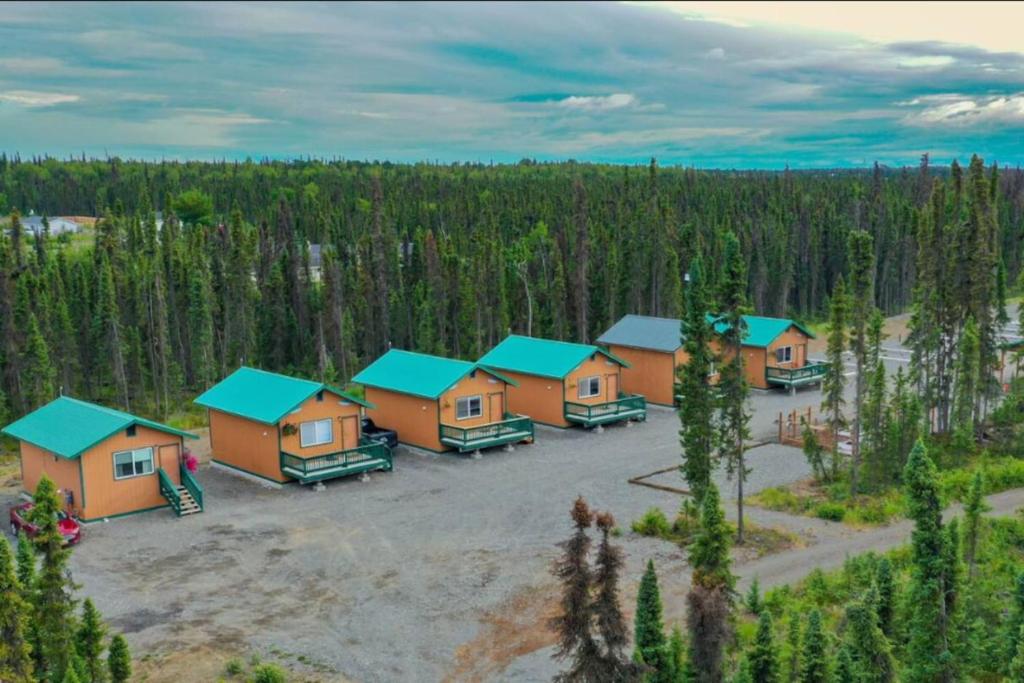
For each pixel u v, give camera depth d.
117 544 33.94
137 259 72.88
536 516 36.53
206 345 63.81
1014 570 29.47
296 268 72.94
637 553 32.31
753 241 101.06
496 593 29.25
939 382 47.66
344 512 37.41
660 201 95.44
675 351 56.59
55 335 57.94
